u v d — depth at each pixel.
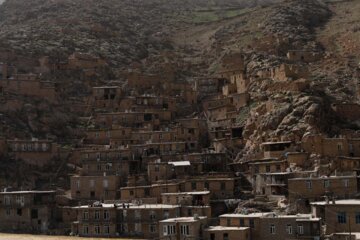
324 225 117.62
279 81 184.38
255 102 186.12
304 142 152.62
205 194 143.88
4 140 178.50
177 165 161.12
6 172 172.88
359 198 130.75
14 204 153.25
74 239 137.12
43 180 176.25
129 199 154.25
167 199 145.88
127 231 138.75
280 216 122.62
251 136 171.25
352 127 169.62
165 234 123.38
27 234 148.25
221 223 126.50
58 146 185.62
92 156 173.75
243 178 158.75
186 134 183.88
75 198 161.88
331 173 141.88
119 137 186.38
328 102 175.00
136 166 171.75
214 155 166.12
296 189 135.75
